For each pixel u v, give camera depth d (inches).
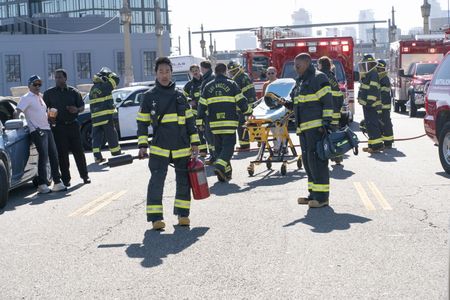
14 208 465.1
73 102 546.3
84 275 293.6
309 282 270.2
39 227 395.2
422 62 1284.4
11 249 344.5
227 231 362.9
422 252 307.4
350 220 376.8
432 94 564.4
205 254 318.3
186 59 1578.5
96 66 2743.6
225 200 454.6
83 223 400.8
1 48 2628.0
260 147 576.4
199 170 378.9
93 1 3873.0
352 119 1061.8
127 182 560.1
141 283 278.7
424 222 366.0
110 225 391.9
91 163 710.5
